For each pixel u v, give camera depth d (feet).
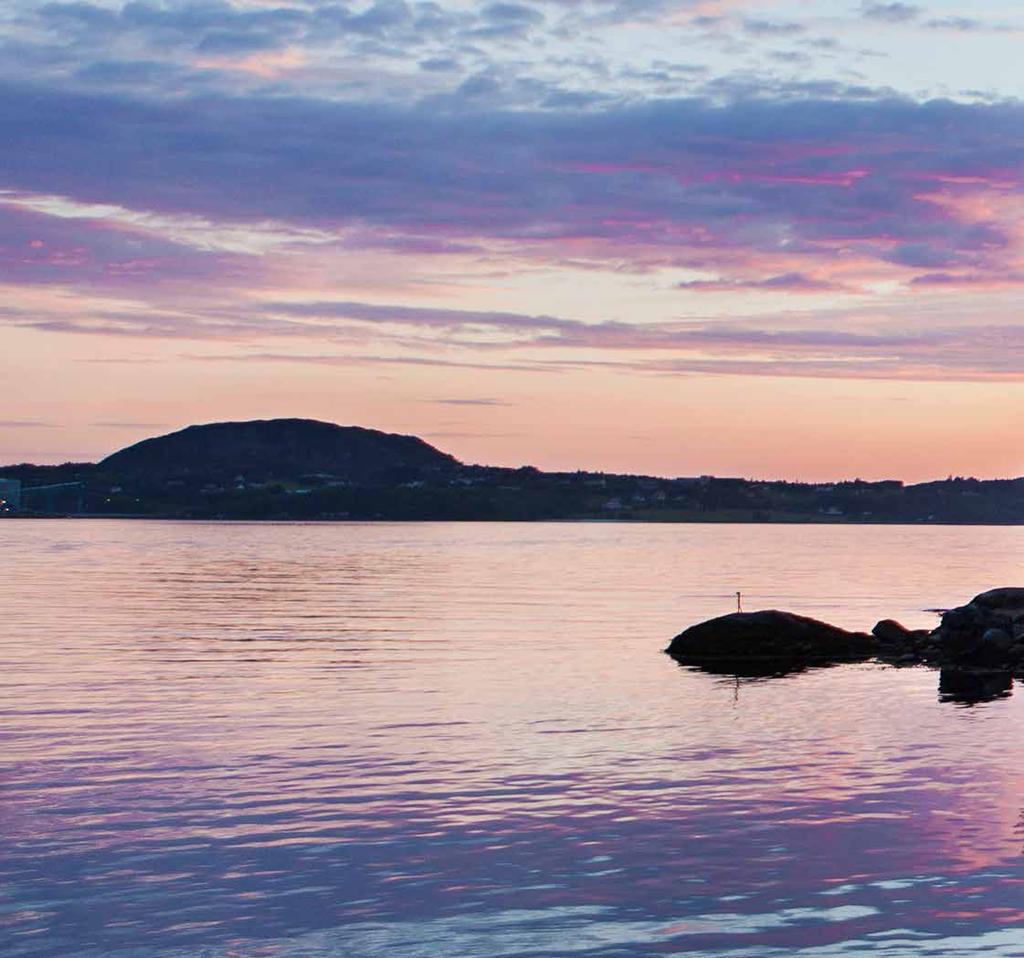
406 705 100.63
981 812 64.39
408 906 49.06
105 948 44.39
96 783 69.77
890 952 44.06
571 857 55.98
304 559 461.78
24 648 144.56
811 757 79.30
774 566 435.94
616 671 127.03
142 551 538.88
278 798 66.54
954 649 140.26
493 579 331.16
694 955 43.88
